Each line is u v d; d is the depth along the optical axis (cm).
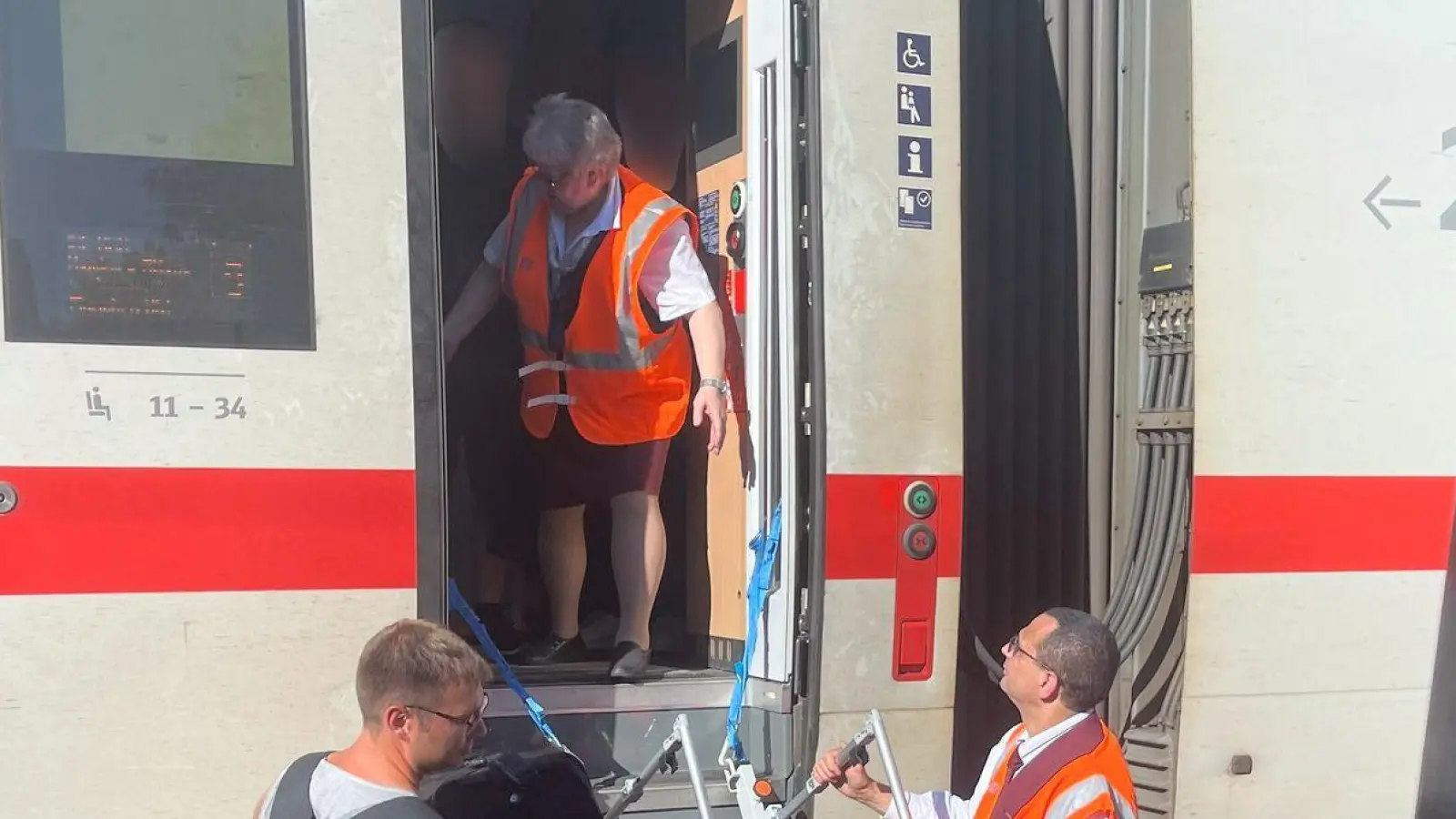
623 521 352
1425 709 374
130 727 277
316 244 291
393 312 295
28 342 273
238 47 289
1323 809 368
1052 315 393
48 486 272
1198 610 355
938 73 342
